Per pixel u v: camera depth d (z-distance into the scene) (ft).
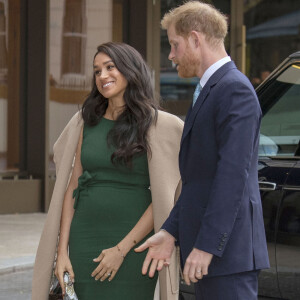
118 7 147.02
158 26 148.56
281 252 46.11
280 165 48.11
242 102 32.27
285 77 53.21
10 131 138.21
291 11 164.35
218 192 31.30
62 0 140.05
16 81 138.62
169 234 34.55
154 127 39.96
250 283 33.06
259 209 33.19
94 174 40.14
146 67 41.04
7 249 99.19
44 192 138.62
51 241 40.06
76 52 142.31
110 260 39.04
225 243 31.42
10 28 137.39
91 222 39.73
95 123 40.70
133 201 39.73
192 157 33.40
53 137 140.05
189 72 34.53
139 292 39.93
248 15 161.17
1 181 134.62
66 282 39.50
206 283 33.22
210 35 33.81
